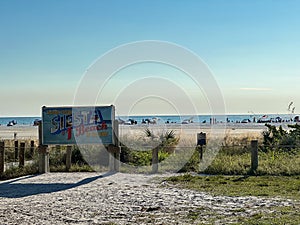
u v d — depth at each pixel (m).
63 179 15.59
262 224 7.85
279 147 18.91
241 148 20.44
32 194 12.44
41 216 9.18
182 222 8.30
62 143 17.48
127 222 8.46
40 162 17.56
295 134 21.41
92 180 15.23
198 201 10.54
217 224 8.02
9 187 13.97
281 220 8.14
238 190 12.15
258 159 17.73
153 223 8.30
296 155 18.06
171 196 11.39
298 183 13.16
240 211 9.15
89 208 9.99
